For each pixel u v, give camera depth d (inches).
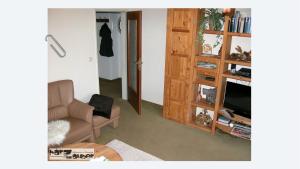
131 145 136.6
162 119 171.5
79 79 158.9
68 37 147.1
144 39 193.8
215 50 152.5
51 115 131.8
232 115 140.4
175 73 157.8
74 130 123.0
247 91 133.4
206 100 158.1
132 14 170.6
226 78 150.5
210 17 140.6
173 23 149.3
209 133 152.6
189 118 161.2
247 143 141.5
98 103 149.5
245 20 126.5
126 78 204.7
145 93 207.3
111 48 260.5
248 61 131.4
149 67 197.8
